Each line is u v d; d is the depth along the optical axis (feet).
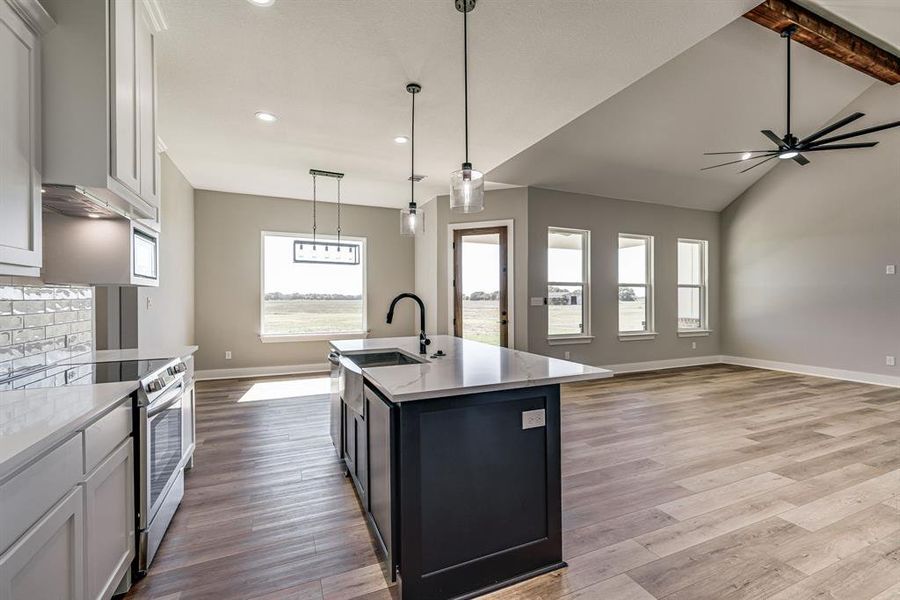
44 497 3.44
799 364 19.38
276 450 10.03
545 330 18.17
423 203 20.54
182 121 10.69
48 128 4.94
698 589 5.27
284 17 6.68
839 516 6.95
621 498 7.63
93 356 7.76
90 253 6.96
